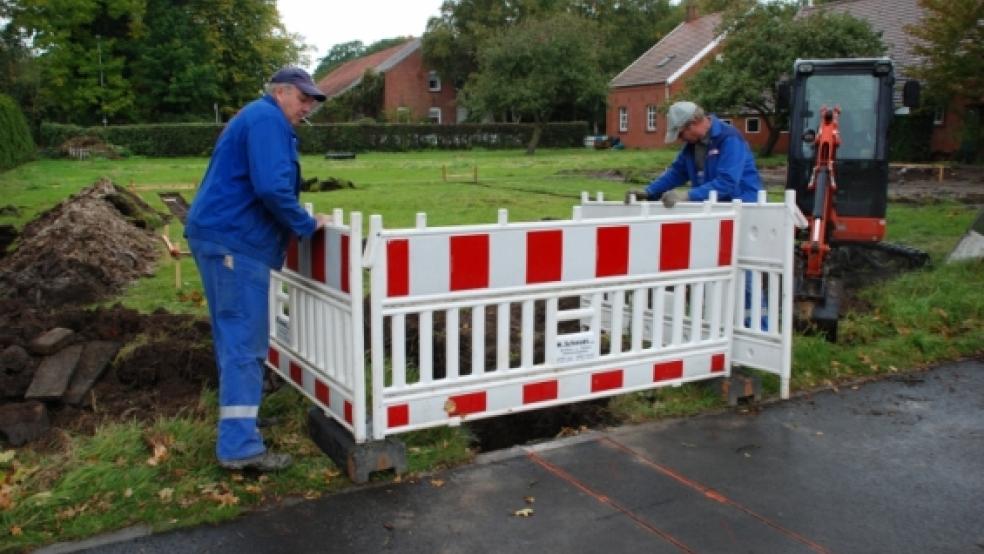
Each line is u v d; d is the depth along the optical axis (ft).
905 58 112.16
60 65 165.27
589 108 172.76
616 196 61.62
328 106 205.98
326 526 11.21
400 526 11.25
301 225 12.53
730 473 13.10
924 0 85.92
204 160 137.39
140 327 18.62
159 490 11.83
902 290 25.13
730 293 16.43
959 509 11.96
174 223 44.01
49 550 10.38
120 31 175.73
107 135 144.66
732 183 18.98
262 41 191.62
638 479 12.83
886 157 31.76
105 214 33.73
